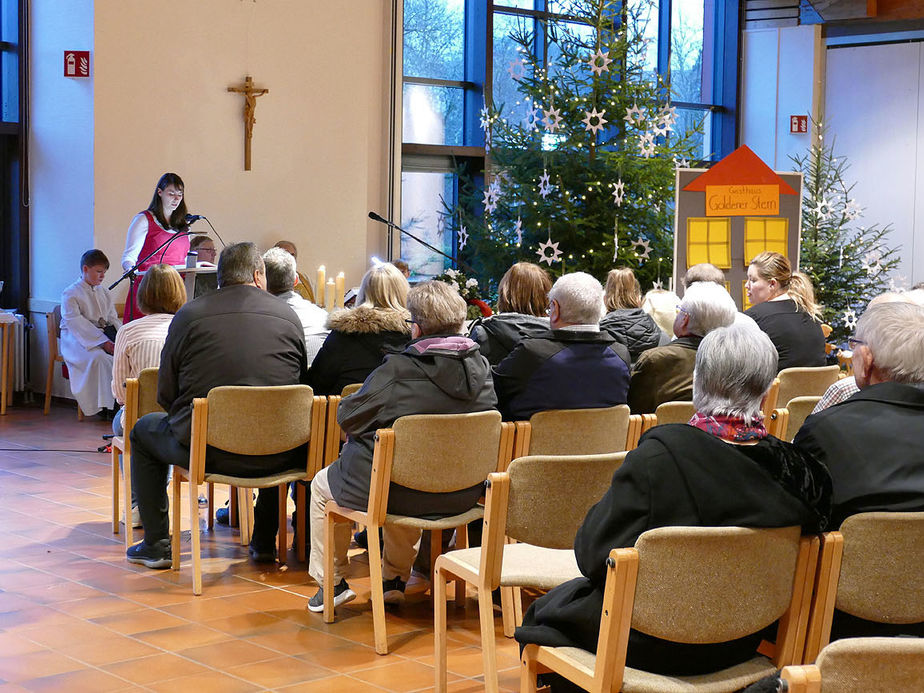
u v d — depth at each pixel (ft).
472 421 11.50
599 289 12.60
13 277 28.84
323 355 14.17
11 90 28.37
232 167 28.84
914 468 7.57
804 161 38.99
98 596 13.08
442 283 12.41
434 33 33.96
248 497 15.78
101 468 20.84
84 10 26.53
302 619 12.44
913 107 37.99
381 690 10.37
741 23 40.14
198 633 11.87
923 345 7.84
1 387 26.91
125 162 27.04
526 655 7.93
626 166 28.71
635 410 13.51
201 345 13.57
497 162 30.25
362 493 11.66
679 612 7.02
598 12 29.81
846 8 38.17
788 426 13.66
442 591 10.14
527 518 9.26
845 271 31.94
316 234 30.55
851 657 5.26
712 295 13.37
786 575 7.36
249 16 28.84
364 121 31.24
